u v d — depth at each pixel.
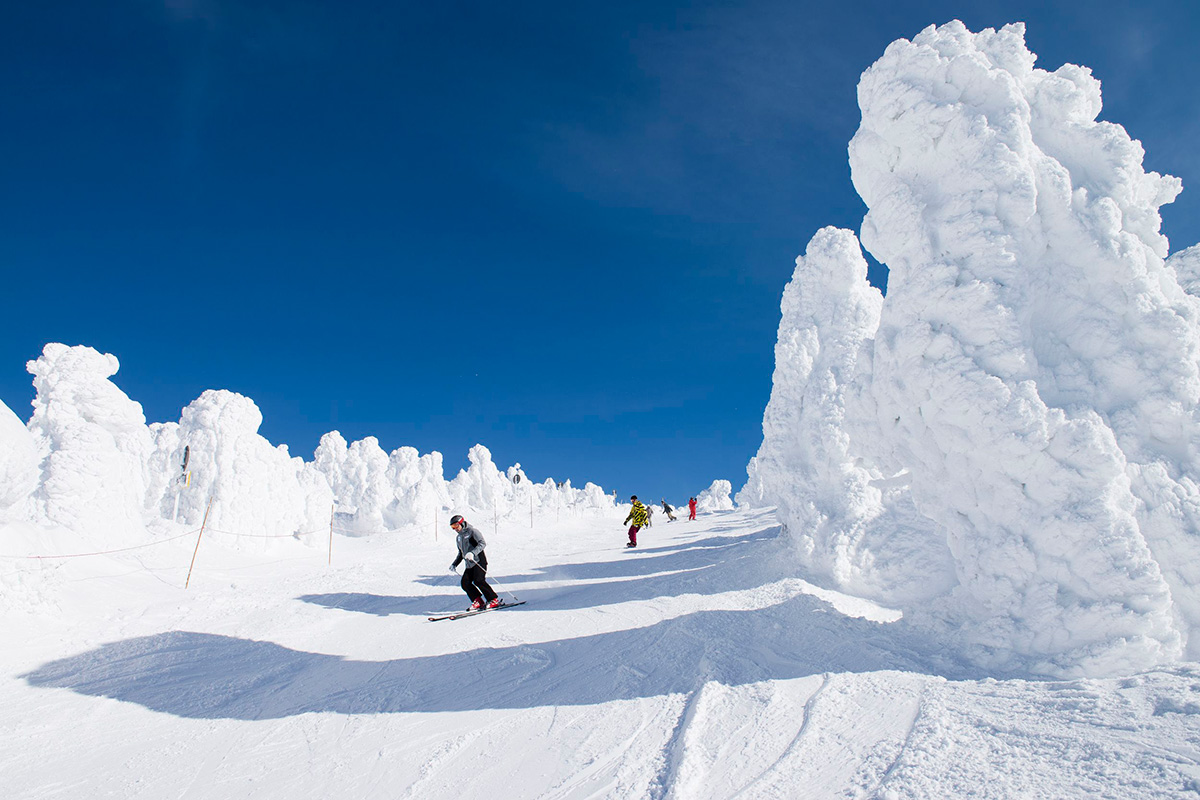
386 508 25.72
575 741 3.88
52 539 9.52
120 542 11.23
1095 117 5.70
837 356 9.44
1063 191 5.09
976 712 3.33
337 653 6.53
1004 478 4.69
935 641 4.84
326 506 18.72
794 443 9.66
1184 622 4.13
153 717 5.01
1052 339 5.10
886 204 5.76
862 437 5.93
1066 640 4.17
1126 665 3.86
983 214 5.11
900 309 5.46
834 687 4.09
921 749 3.01
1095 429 4.38
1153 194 5.50
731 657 4.94
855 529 7.50
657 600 7.39
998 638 4.43
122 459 11.95
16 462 6.89
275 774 3.95
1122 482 4.36
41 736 4.70
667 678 4.72
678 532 20.45
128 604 8.43
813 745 3.34
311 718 4.82
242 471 15.20
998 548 4.66
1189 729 2.67
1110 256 4.91
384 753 4.08
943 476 5.19
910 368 5.27
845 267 10.41
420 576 11.25
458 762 3.84
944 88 5.63
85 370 11.46
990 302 4.88
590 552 14.67
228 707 5.17
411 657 6.20
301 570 12.72
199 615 8.09
